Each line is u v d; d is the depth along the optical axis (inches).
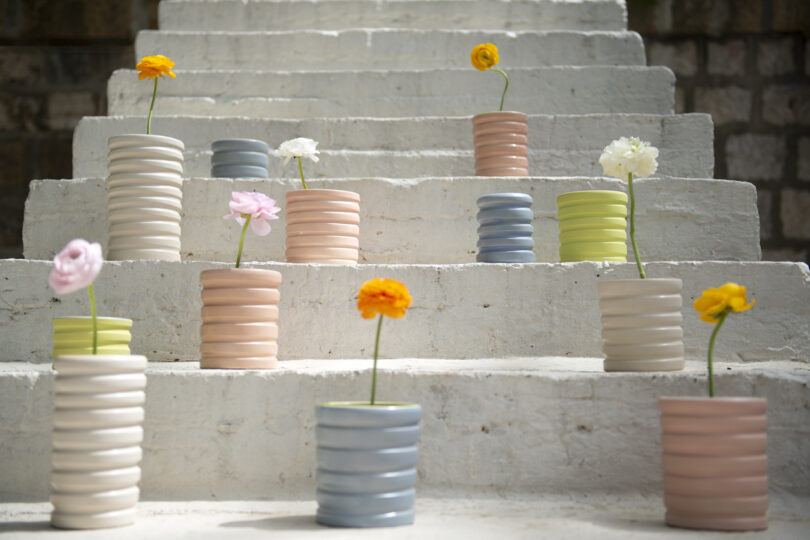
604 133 121.5
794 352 93.0
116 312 92.7
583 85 132.9
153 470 77.7
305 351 93.1
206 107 133.6
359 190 105.9
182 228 104.9
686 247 105.7
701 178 114.2
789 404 76.9
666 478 67.8
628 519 69.3
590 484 77.1
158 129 121.2
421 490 77.0
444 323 93.4
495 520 68.9
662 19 195.3
